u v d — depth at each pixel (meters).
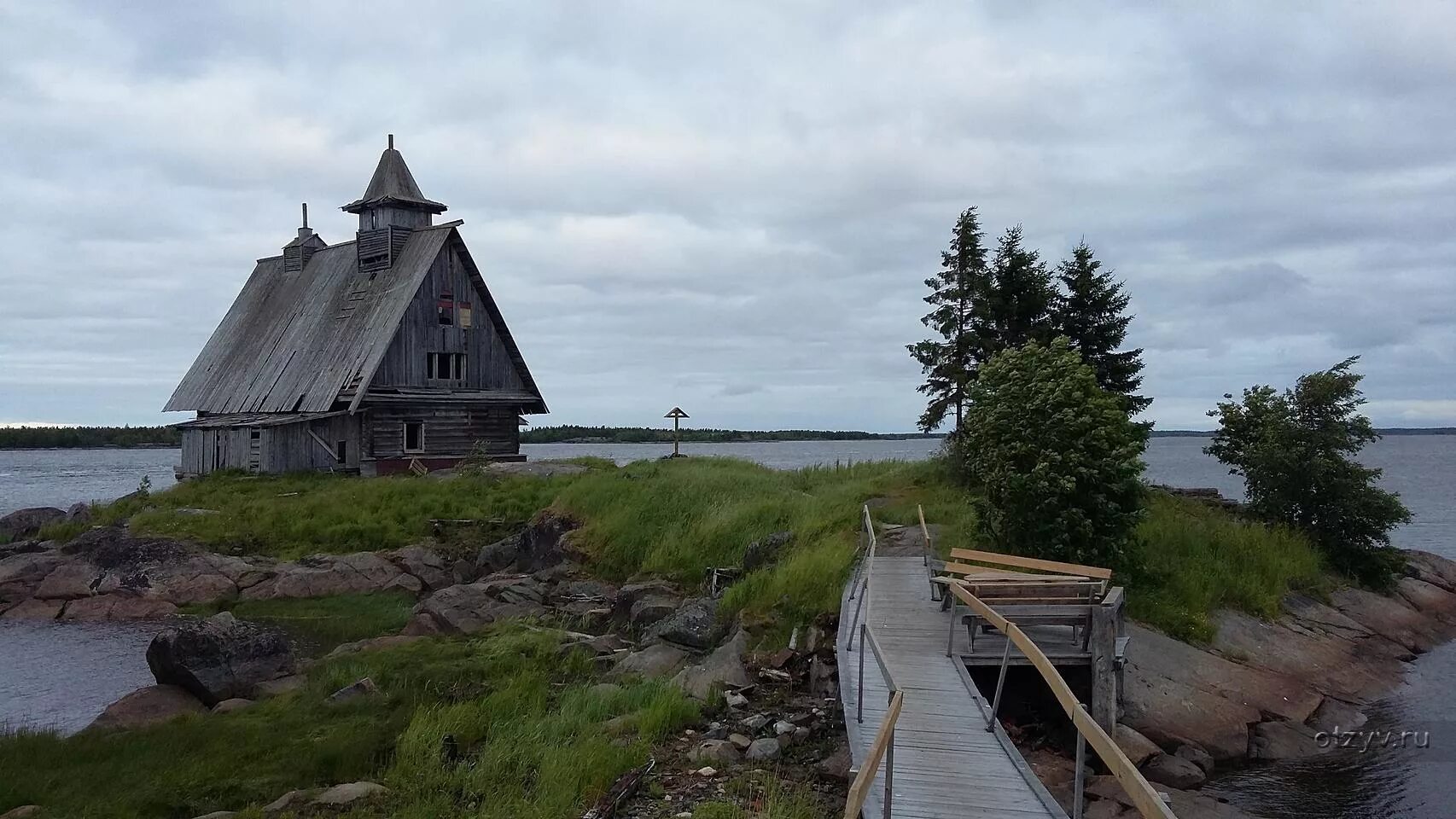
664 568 23.06
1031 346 20.38
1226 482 83.19
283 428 40.53
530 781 11.64
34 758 13.11
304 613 23.22
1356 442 26.78
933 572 17.77
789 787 11.48
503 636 19.05
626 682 15.77
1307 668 18.73
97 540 28.28
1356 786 14.02
